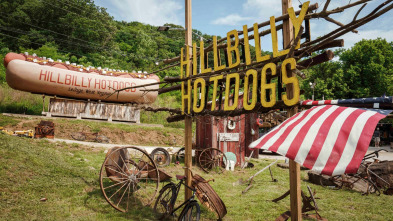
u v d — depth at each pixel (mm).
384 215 6391
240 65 4672
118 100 20094
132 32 74000
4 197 5504
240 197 7645
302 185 9555
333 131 2951
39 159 8062
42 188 6352
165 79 6367
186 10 6195
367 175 8742
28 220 4863
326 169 2740
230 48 4879
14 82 16453
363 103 3266
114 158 7137
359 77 37094
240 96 12219
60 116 17688
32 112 19172
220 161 12359
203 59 5535
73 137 14352
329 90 34219
